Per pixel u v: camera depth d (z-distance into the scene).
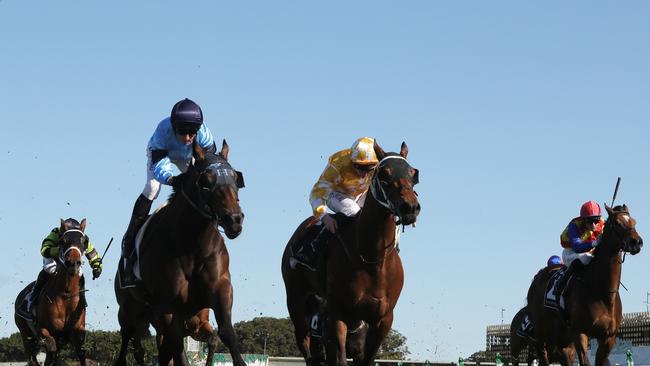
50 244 16.19
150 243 9.62
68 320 16.27
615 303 14.16
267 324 49.50
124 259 10.41
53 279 16.22
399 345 45.19
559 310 14.94
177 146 9.95
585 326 14.12
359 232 9.42
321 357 11.58
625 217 13.80
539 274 16.80
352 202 9.89
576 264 14.58
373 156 9.98
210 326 11.34
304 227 11.19
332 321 9.69
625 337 36.50
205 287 9.39
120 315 11.84
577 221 14.71
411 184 8.95
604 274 13.98
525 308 21.34
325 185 10.11
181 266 9.34
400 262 9.79
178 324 9.52
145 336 12.12
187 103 9.71
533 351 21.17
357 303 9.51
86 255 15.91
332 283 9.69
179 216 9.31
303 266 11.03
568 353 16.19
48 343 16.08
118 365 12.06
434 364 27.42
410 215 8.75
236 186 8.90
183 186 9.34
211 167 8.88
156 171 9.78
